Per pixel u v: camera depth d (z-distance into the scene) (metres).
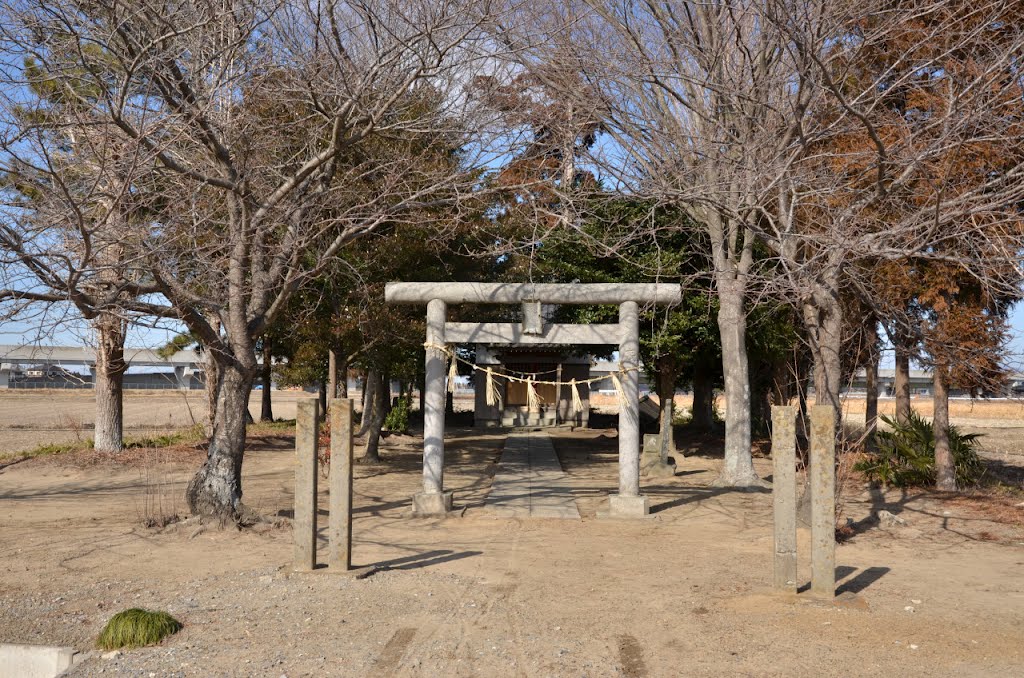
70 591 6.93
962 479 13.66
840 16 9.54
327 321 15.37
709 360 23.23
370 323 15.02
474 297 11.41
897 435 14.88
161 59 8.53
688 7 11.94
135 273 9.72
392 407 27.88
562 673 5.02
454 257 16.72
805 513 9.98
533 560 8.26
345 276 14.25
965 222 9.30
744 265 14.16
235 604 6.49
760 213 14.26
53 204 7.76
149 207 9.08
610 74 11.28
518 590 6.99
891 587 7.05
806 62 9.32
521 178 12.49
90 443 18.27
